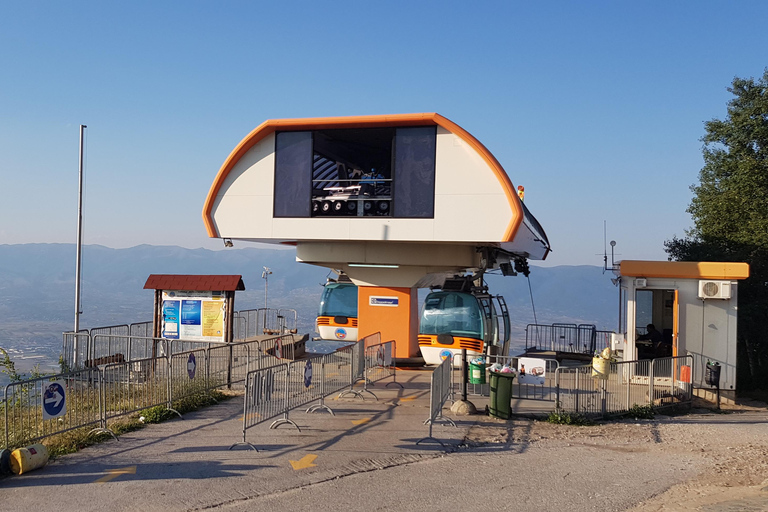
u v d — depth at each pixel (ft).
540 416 40.42
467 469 28.91
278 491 25.29
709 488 26.76
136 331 62.64
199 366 44.47
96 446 31.68
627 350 52.31
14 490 24.99
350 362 44.45
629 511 23.79
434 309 60.34
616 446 34.30
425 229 48.62
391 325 62.59
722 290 51.78
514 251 64.95
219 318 59.31
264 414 33.76
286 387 35.81
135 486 25.61
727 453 33.06
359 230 49.98
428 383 51.83
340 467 28.68
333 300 77.71
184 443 32.35
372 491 25.52
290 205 51.60
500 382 40.04
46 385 29.78
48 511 22.70
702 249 86.38
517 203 46.65
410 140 49.21
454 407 41.09
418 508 23.72
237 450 31.12
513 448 33.09
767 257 80.07
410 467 28.99
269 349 64.44
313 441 33.06
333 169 67.92
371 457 30.37
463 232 47.83
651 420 43.11
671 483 27.48
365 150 61.82
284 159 51.93
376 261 59.93
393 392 47.47
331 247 60.80
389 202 50.39
